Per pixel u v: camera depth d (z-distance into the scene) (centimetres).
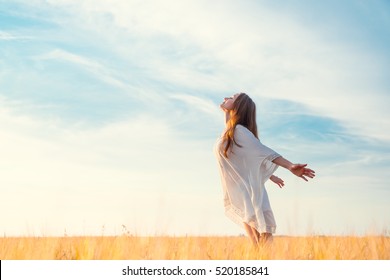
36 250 436
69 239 453
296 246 453
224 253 429
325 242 458
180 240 450
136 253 429
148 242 445
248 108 554
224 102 567
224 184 554
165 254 428
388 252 432
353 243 460
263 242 481
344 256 432
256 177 528
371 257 421
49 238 455
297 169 503
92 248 431
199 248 441
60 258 415
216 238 456
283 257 434
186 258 421
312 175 500
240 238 501
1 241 460
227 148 538
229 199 549
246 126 554
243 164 539
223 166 551
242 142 532
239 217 541
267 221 529
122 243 443
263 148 524
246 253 430
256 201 524
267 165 529
